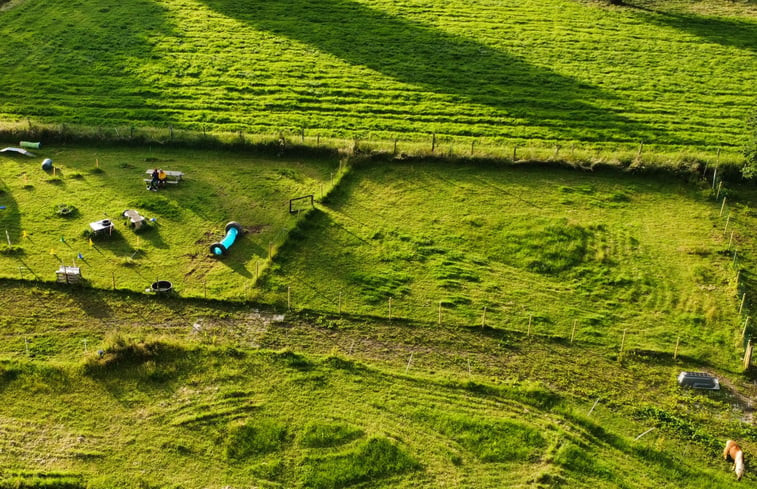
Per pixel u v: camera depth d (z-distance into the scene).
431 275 37.25
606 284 37.19
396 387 30.22
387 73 61.84
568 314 34.94
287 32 69.44
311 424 28.12
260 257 38.09
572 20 74.00
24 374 29.77
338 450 27.19
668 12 77.19
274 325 33.47
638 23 73.81
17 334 32.12
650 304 35.81
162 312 33.94
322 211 42.34
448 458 27.06
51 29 69.56
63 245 38.16
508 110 56.31
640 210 43.72
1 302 33.94
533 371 31.53
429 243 39.81
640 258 39.16
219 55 64.12
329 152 48.56
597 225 41.75
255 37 68.06
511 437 27.98
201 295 34.88
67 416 28.17
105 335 32.31
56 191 43.28
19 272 35.72
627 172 47.31
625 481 26.41
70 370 29.95
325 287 36.03
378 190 44.88
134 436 27.47
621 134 53.12
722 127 54.44
